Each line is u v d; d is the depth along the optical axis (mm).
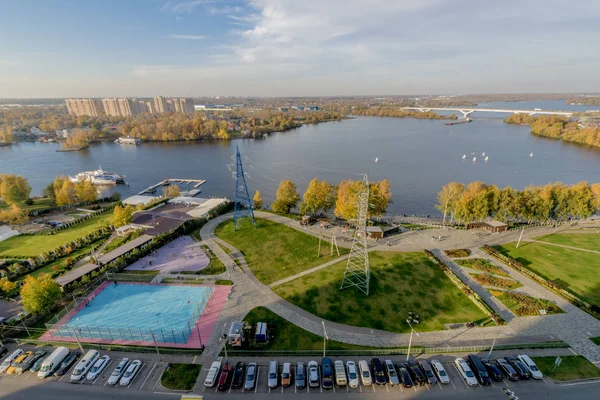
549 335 51656
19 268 74250
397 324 54844
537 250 79062
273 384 42906
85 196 129125
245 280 68812
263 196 143375
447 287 64688
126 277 70250
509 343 50062
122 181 170875
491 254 77375
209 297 63094
